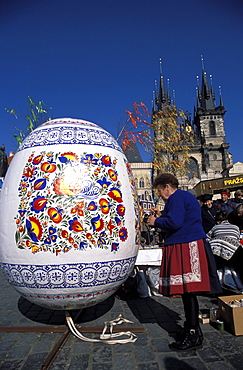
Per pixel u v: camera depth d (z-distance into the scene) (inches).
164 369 89.7
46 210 97.8
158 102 3129.9
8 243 102.4
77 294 103.2
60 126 113.3
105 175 106.8
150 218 110.7
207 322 126.9
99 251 99.8
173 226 101.0
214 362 93.0
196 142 3024.1
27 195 101.0
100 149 111.0
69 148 106.2
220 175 2422.5
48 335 116.5
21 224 99.5
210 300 163.3
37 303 109.3
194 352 99.9
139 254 169.5
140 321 131.3
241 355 97.0
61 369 90.8
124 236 106.7
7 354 101.4
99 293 107.6
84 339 110.3
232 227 177.3
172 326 123.8
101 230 100.4
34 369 91.3
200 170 2935.5
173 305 155.4
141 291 171.2
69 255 96.7
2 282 236.4
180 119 855.7
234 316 113.0
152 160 905.5
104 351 102.0
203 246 102.9
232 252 169.2
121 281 113.8
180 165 940.0
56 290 100.9
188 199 106.8
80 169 103.2
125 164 120.3
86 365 92.8
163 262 109.0
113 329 118.7
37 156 106.0
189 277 99.0
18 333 119.2
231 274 177.5
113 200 105.4
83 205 99.1
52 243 96.3
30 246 97.6
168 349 102.4
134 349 103.0
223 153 2945.4
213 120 3070.9
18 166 109.1
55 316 141.8
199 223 106.4
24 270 99.9
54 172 101.7
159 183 114.9
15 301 175.3
